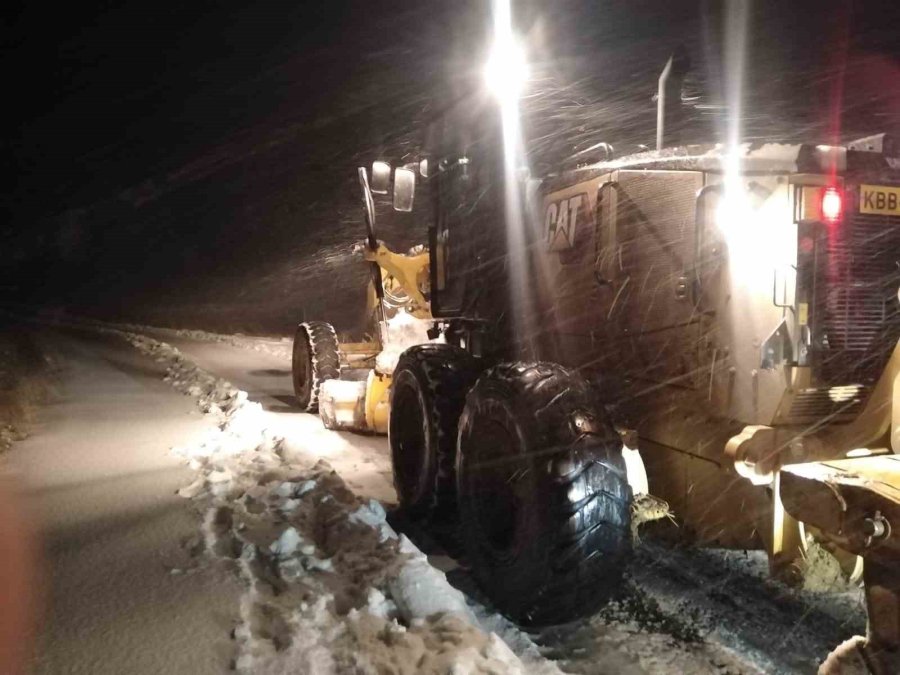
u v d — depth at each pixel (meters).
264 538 5.16
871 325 4.16
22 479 6.75
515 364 4.89
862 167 4.07
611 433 4.40
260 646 3.73
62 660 3.63
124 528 5.42
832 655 3.07
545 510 4.27
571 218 5.58
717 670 3.97
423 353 6.34
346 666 3.54
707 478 4.53
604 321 5.32
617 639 4.31
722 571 5.07
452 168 7.02
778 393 4.06
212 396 10.90
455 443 5.88
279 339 22.88
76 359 15.74
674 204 4.70
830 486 3.09
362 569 4.61
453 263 7.14
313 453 8.03
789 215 4.02
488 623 4.57
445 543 5.97
